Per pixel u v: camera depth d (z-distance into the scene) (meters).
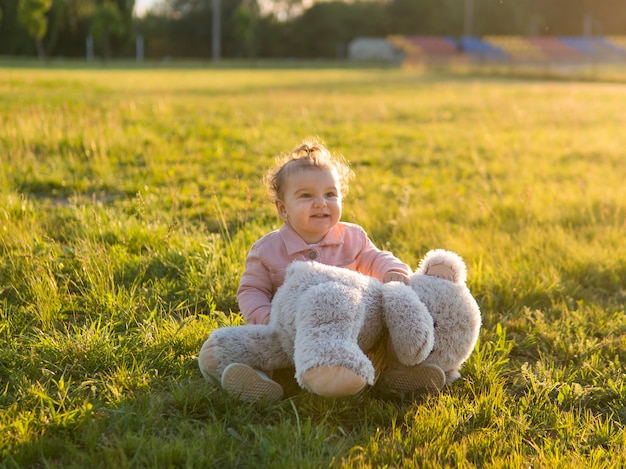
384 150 10.80
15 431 2.58
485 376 3.22
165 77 33.12
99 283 4.12
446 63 57.62
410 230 5.80
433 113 16.67
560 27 86.69
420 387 3.00
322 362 2.42
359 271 3.33
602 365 3.50
